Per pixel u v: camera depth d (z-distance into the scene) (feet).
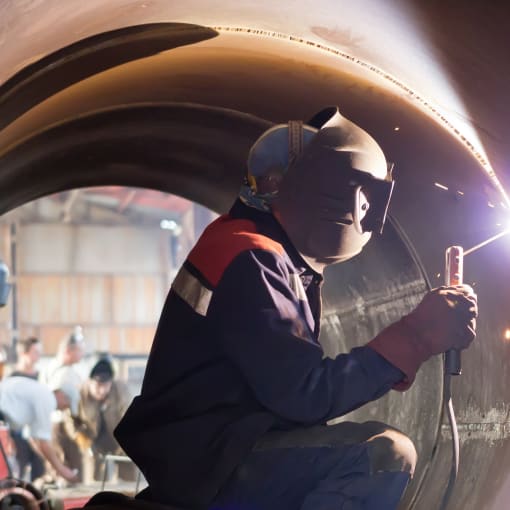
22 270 92.22
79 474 32.96
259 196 10.35
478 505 11.70
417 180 14.71
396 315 16.01
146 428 9.87
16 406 27.37
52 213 93.09
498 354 12.30
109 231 93.71
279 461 9.53
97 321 92.99
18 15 9.31
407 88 13.84
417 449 14.84
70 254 93.20
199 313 9.79
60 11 10.55
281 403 9.39
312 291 10.53
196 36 14.47
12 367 84.12
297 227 10.21
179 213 93.25
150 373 10.06
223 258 9.73
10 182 21.81
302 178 10.18
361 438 9.52
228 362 9.75
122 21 13.14
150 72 16.43
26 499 14.48
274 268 9.70
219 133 19.06
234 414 9.65
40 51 12.47
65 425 32.19
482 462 12.25
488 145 12.63
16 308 91.20
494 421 12.21
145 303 93.61
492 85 11.35
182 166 22.70
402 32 11.93
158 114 19.15
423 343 9.77
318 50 14.33
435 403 14.25
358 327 17.44
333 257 10.30
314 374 9.41
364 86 14.73
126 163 23.99
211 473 9.48
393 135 14.93
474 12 10.06
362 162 10.21
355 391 9.46
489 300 12.53
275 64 15.38
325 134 10.27
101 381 32.30
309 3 12.65
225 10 13.43
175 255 93.97
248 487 9.55
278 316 9.46
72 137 20.18
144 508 9.71
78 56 13.56
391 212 15.46
